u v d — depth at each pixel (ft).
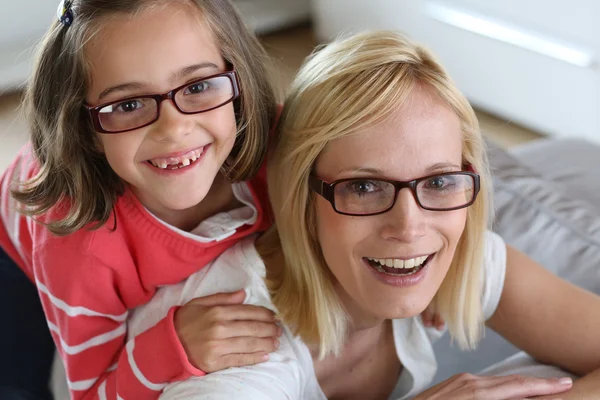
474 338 4.07
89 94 3.52
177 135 3.42
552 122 8.98
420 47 3.43
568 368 4.11
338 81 3.30
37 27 11.10
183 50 3.39
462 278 3.84
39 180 3.92
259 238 4.06
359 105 3.22
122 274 3.89
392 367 4.18
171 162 3.55
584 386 3.78
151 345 3.58
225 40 3.67
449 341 5.08
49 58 3.65
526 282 4.09
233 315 3.58
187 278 3.98
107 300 3.93
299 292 3.73
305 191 3.50
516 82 9.14
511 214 5.35
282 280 3.83
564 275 4.94
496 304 4.10
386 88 3.23
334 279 3.78
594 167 5.96
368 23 10.75
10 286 4.81
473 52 9.48
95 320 3.96
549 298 4.08
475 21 9.24
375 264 3.51
